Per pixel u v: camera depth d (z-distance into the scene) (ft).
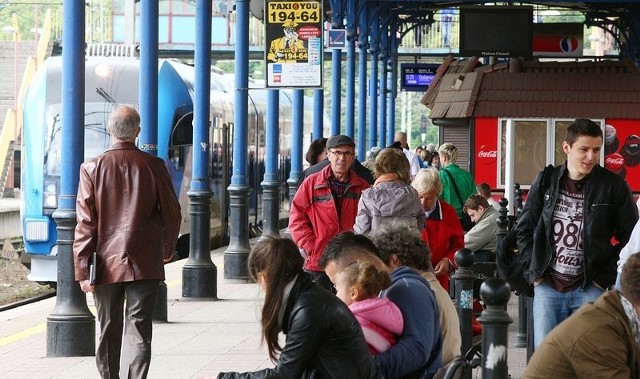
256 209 161.99
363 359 30.63
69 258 61.21
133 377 49.62
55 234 109.60
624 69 129.90
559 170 42.42
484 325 28.60
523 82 129.29
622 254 40.47
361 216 50.70
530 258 42.98
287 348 30.25
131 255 49.39
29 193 110.01
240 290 94.89
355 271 32.78
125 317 50.42
